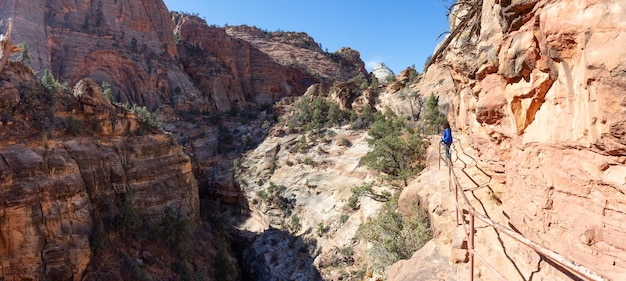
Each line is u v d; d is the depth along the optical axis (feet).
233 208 182.50
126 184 102.83
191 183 132.98
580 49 15.85
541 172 20.90
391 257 57.36
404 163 96.78
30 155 72.28
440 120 128.47
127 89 285.23
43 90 88.94
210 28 437.58
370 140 134.21
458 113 56.29
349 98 217.77
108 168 98.17
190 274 95.04
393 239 52.70
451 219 35.17
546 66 19.56
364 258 96.48
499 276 17.97
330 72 515.50
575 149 17.43
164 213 110.52
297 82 465.47
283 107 258.78
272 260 124.77
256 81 436.76
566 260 12.54
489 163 34.73
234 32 557.74
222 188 190.39
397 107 172.86
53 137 81.87
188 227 112.98
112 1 325.21
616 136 13.78
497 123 29.63
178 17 483.10
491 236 28.40
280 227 146.00
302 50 544.21
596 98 14.53
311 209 145.79
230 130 251.39
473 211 22.11
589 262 16.19
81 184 82.48
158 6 367.25
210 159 216.54
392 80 222.07
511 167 27.27
